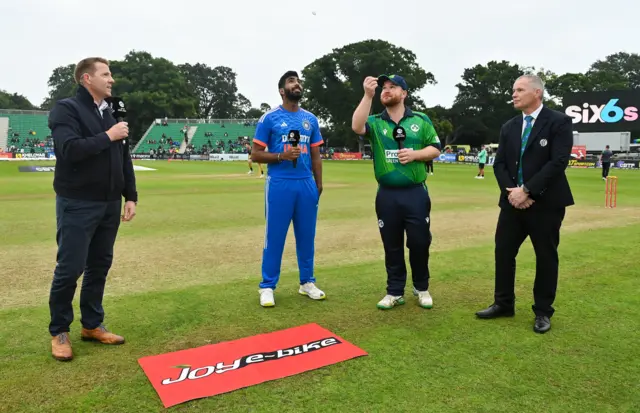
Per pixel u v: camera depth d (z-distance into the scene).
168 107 69.88
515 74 62.69
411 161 4.00
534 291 3.79
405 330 3.69
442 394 2.70
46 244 6.83
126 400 2.65
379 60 52.84
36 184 17.48
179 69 86.81
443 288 4.82
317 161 4.62
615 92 40.44
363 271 5.48
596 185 17.52
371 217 9.55
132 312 4.07
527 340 3.48
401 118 4.15
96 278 3.45
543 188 3.54
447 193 14.45
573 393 2.71
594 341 3.45
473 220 9.15
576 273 5.25
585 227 8.23
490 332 3.64
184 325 3.79
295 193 4.38
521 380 2.87
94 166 3.23
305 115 4.52
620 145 40.38
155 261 5.92
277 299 4.47
